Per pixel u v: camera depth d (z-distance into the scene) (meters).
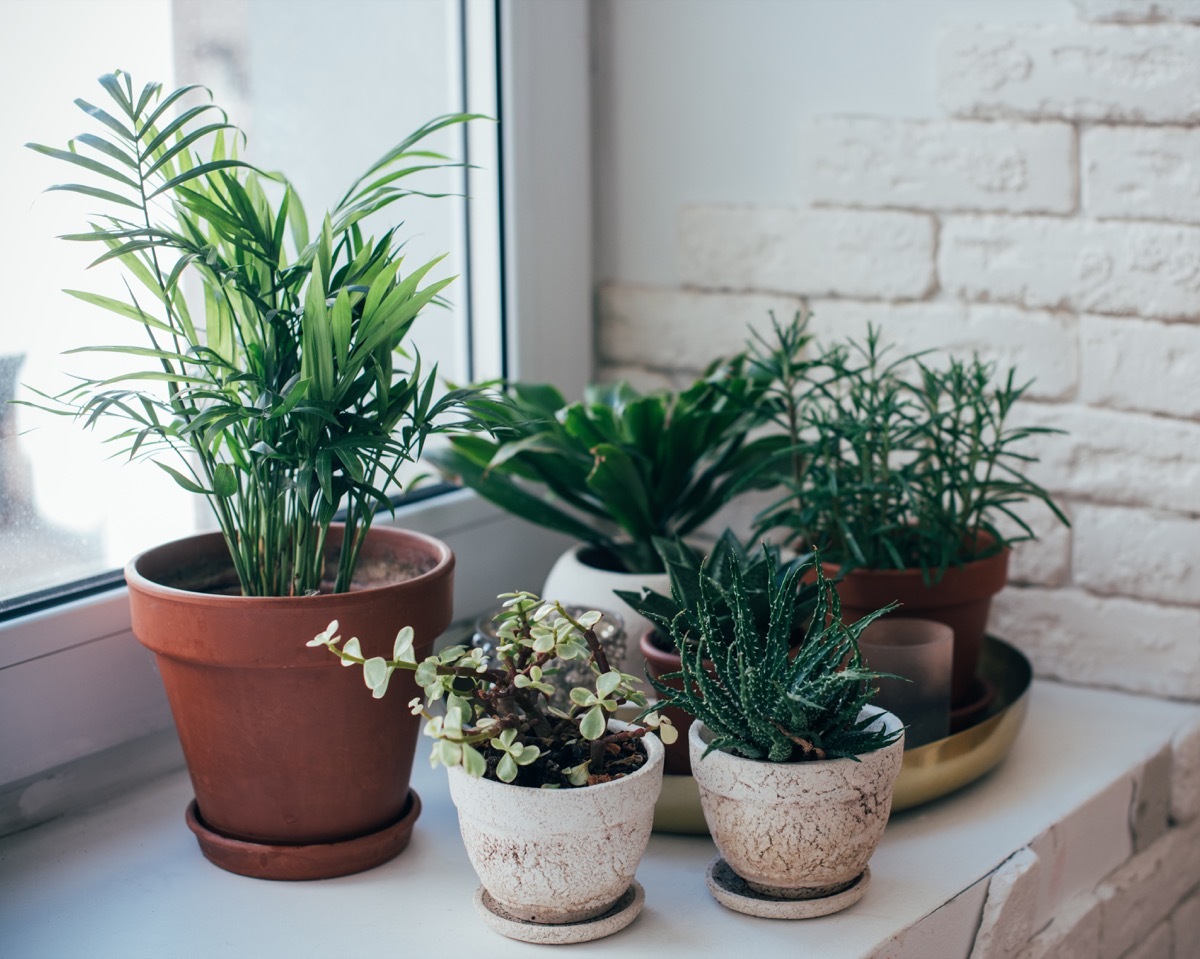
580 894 0.68
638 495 1.00
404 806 0.83
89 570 0.89
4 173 0.81
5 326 0.82
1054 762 0.96
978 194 1.08
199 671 0.73
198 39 0.93
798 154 1.15
